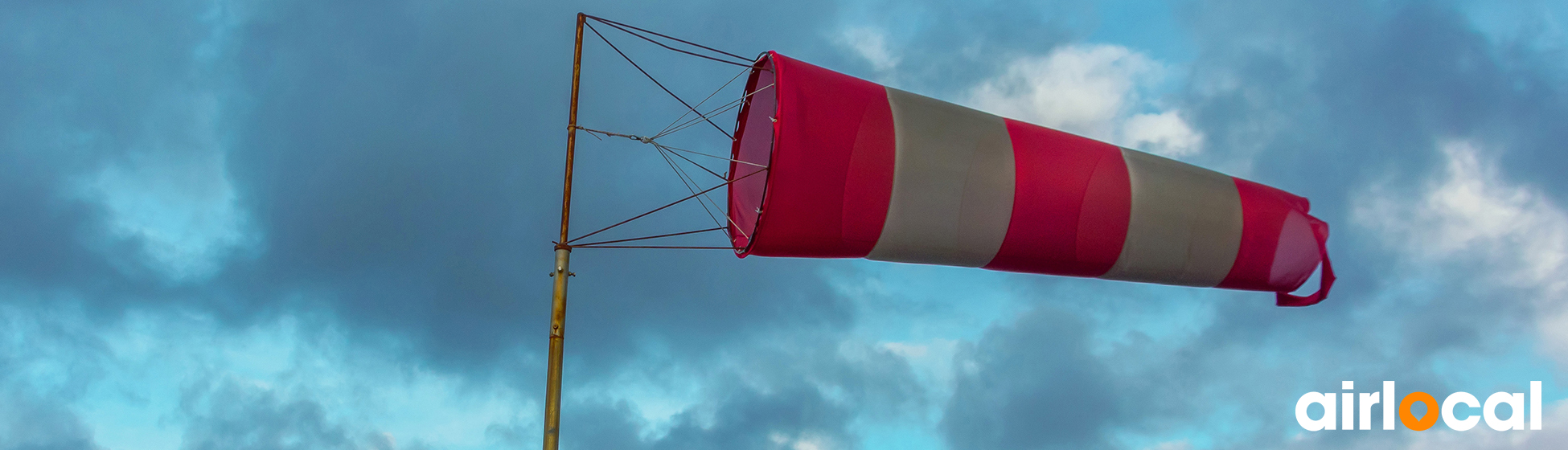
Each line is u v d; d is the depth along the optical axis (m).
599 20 14.70
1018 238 15.42
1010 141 15.48
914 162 14.34
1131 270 16.66
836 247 14.12
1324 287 18.84
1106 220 16.06
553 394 13.04
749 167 15.44
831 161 13.66
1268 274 18.11
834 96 14.06
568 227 13.90
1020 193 15.28
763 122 15.36
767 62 14.70
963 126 15.09
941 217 14.64
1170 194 16.77
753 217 14.87
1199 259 17.22
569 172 14.02
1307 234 18.36
